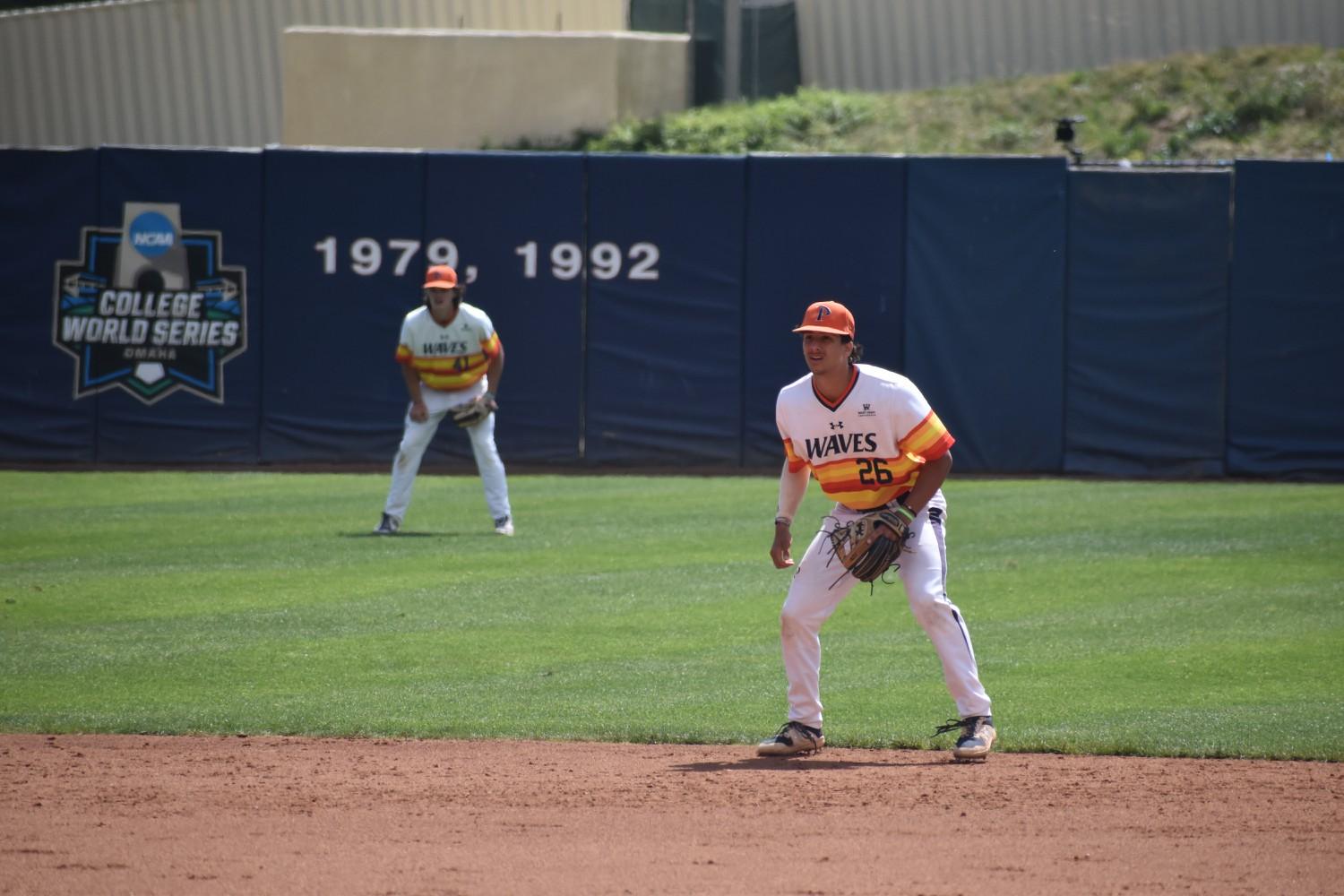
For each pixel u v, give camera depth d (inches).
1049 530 1792.6
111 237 2407.7
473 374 1761.8
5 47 3885.3
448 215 2400.3
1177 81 3398.1
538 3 3754.9
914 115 3408.0
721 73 3535.9
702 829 716.7
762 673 1144.8
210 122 3811.5
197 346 2420.0
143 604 1385.3
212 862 656.4
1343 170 2251.5
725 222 2375.7
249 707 1035.3
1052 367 2326.5
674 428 2411.4
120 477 2304.4
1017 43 3499.0
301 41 3442.4
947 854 670.5
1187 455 2311.8
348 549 1670.8
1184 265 2288.4
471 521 1891.0
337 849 679.7
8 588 1453.0
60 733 959.0
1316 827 723.4
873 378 852.6
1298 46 3440.0
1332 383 2276.1
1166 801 776.9
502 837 701.9
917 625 1330.0
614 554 1651.1
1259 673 1134.4
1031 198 2310.5
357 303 2415.1
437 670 1152.8
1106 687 1094.4
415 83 3425.2
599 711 1029.2
